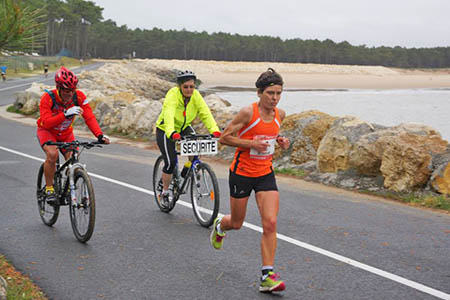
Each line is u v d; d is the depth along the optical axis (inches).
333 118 415.5
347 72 7253.9
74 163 219.3
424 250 209.8
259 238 224.5
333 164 366.9
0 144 526.9
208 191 239.5
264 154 169.9
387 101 1878.7
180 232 233.8
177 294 164.1
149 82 2126.0
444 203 287.4
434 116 1268.5
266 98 163.9
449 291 167.6
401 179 317.1
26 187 325.1
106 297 161.5
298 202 295.3
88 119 220.2
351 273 182.9
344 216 264.1
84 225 214.2
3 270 182.9
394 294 164.7
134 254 203.0
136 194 312.0
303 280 176.1
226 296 162.7
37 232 232.4
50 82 1815.9
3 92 1405.0
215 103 607.2
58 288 168.1
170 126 235.3
